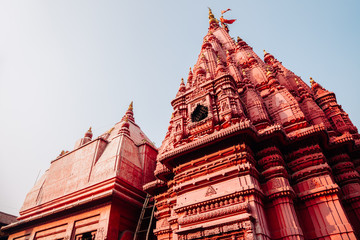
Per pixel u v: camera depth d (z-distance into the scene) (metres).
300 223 9.62
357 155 12.63
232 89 13.55
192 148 11.15
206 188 10.40
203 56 19.27
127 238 14.40
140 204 15.98
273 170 10.14
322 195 9.52
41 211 17.91
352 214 10.52
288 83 18.30
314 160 10.52
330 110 15.88
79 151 20.16
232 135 10.46
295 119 12.47
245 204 8.82
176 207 10.58
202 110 13.51
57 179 19.72
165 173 13.27
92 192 15.59
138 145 20.23
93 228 14.18
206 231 9.16
